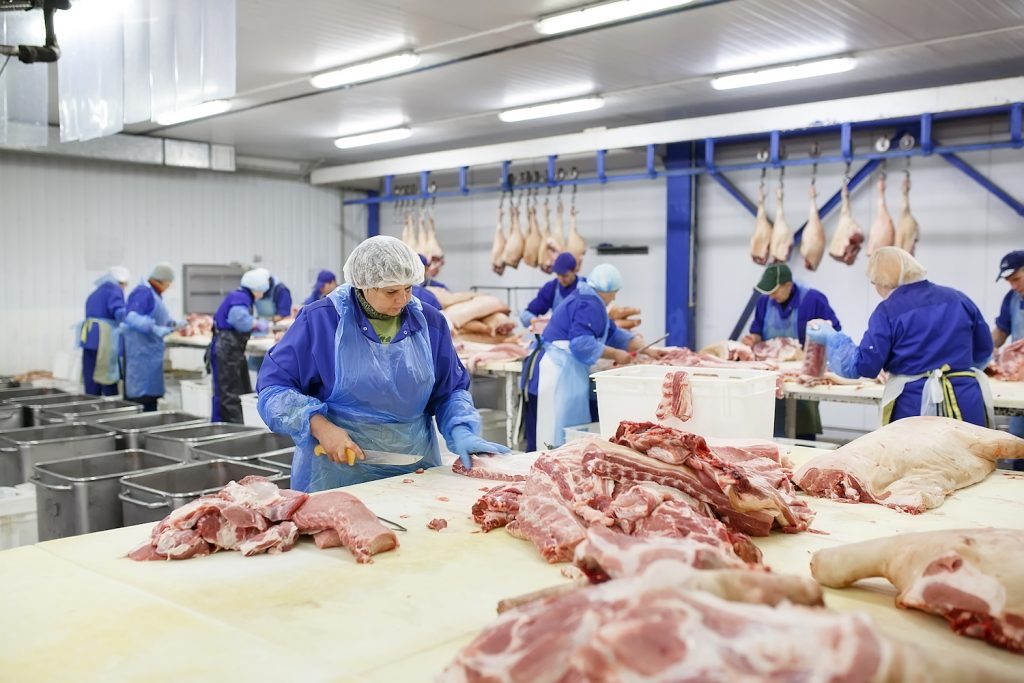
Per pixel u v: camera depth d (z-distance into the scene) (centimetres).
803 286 731
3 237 1093
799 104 868
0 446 498
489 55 750
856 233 812
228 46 436
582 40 704
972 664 127
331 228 1425
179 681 163
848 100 772
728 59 759
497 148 1026
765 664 117
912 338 462
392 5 623
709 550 166
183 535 235
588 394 619
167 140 1163
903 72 800
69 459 436
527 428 655
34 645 178
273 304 1125
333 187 1422
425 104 951
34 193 1114
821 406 973
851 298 940
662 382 400
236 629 186
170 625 188
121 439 516
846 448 308
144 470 417
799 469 307
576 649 129
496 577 219
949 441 311
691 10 624
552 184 993
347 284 341
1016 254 618
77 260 1150
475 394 772
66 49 525
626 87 865
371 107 966
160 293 949
